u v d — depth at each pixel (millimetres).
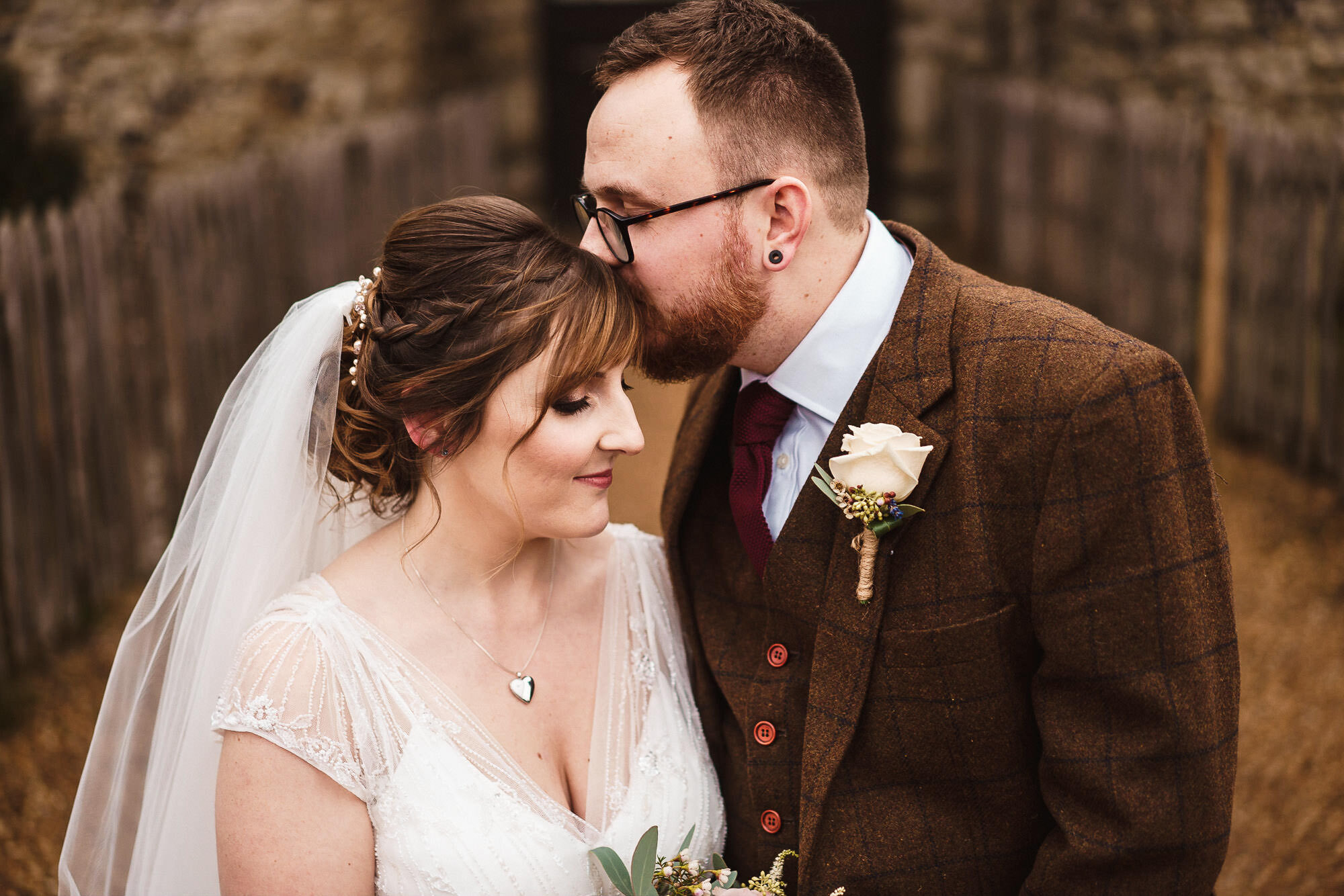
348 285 1684
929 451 1488
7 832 3061
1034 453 1447
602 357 1526
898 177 9484
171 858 1652
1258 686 3650
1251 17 5730
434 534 1653
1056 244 7375
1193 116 6355
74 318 4109
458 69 9711
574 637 1759
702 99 1548
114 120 5422
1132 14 6988
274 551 1686
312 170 5863
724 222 1577
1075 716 1481
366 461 1661
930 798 1582
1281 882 2859
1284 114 5484
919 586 1533
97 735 1791
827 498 1623
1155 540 1404
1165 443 1410
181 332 4703
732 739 1781
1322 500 4770
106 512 4305
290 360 1642
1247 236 5359
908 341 1590
